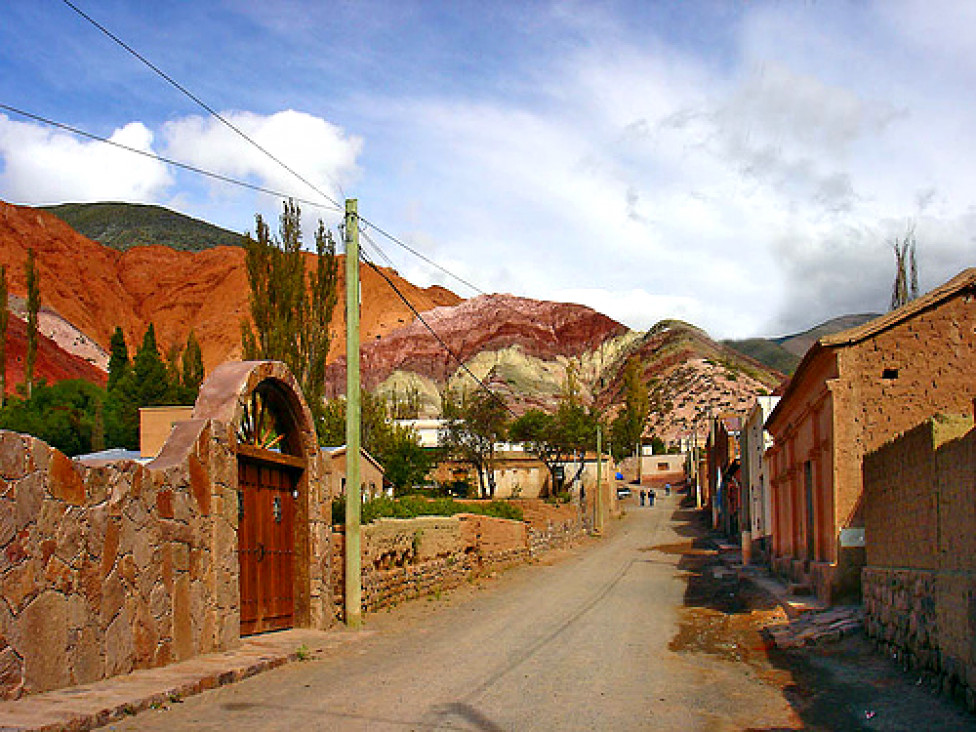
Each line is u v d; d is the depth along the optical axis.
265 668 11.40
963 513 9.79
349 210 16.80
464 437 64.62
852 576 17.45
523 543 34.47
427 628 16.14
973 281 18.11
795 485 24.59
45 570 8.73
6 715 7.55
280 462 14.57
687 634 16.17
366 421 56.56
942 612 9.99
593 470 69.69
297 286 30.89
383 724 8.41
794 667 12.52
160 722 8.20
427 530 22.36
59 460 9.05
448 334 192.75
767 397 35.03
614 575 29.97
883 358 18.20
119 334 80.56
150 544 10.65
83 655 9.27
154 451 29.56
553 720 8.84
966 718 8.84
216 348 199.88
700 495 77.69
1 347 65.00
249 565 13.72
